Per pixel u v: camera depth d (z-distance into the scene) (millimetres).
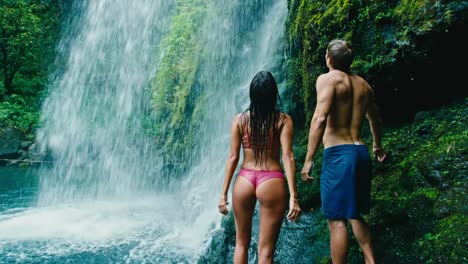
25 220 7988
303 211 4641
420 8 4035
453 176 3496
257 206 5285
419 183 3701
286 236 4379
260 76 3254
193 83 11805
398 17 4270
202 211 8102
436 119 4262
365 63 4508
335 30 4820
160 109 13094
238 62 10203
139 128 13914
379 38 4453
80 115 16109
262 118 3229
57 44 18922
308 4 5398
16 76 18391
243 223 3285
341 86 3111
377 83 4531
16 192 10672
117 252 6277
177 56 13266
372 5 4500
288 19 6609
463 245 2949
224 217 5293
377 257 3396
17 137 14992
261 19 9703
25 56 18578
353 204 2979
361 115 3170
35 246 6516
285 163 3166
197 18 12898
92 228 7512
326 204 3088
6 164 14242
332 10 4859
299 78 5977
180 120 11898
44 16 19438
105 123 15367
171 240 6848
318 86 3162
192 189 9609
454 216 3197
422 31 3971
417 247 3225
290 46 6293
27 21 18359
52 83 17984
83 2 18500
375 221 3635
